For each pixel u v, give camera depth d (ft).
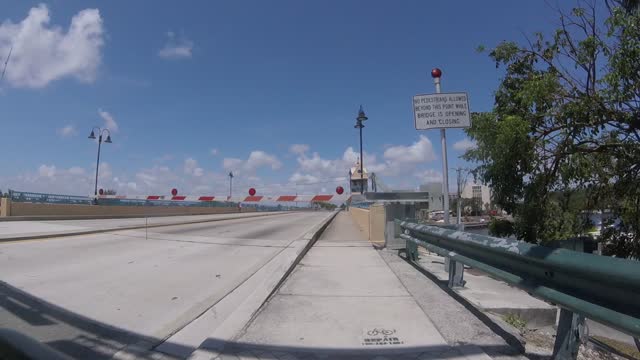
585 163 22.02
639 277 8.58
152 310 20.66
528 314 21.16
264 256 37.55
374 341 16.12
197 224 83.41
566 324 12.14
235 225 82.64
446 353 14.92
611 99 20.57
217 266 32.53
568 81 23.24
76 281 26.78
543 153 23.31
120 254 38.27
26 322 18.70
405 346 15.60
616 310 9.66
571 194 23.98
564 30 22.91
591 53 21.31
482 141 25.25
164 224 74.84
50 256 36.37
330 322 18.38
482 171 25.55
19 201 88.74
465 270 31.86
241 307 20.40
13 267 31.19
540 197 23.67
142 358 15.01
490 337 16.39
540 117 23.21
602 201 23.35
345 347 15.57
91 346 16.03
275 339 16.42
